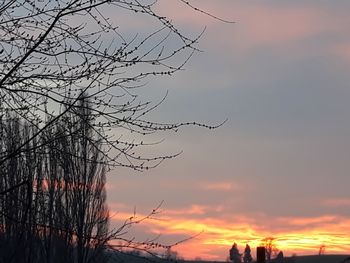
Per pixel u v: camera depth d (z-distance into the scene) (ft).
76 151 26.50
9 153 26.11
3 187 27.50
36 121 25.93
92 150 26.73
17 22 24.82
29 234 30.50
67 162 27.55
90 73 25.31
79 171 28.86
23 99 25.50
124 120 26.22
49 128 25.80
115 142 26.81
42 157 28.09
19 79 25.03
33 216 28.73
